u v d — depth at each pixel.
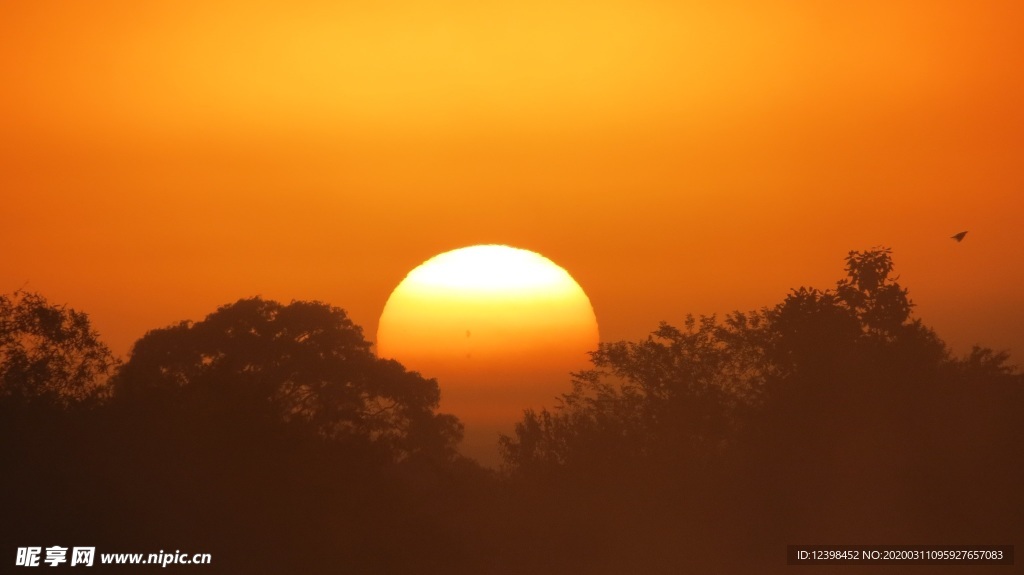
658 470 160.25
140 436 110.31
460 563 142.25
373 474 135.00
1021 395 148.88
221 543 107.88
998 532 137.38
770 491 147.25
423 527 135.62
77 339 119.31
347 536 121.06
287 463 118.56
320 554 117.31
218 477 111.62
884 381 153.25
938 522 139.62
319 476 121.12
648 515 155.62
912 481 142.25
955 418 147.12
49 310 118.44
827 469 146.00
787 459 148.50
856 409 150.38
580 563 157.75
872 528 141.38
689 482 155.12
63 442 106.94
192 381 127.25
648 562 152.38
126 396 117.25
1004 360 157.00
